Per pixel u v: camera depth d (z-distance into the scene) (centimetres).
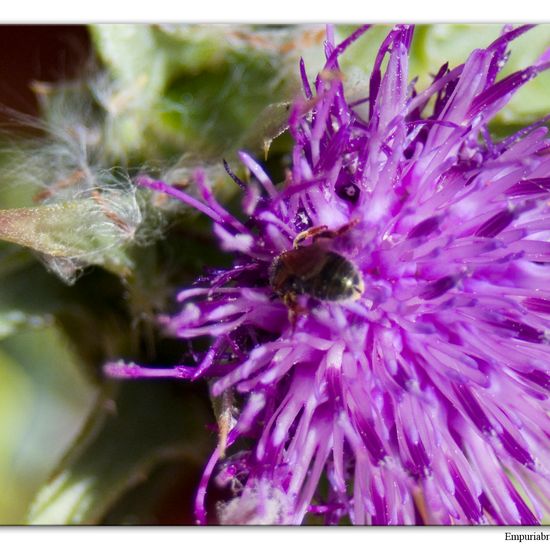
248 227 15
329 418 14
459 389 14
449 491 14
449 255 14
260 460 14
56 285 16
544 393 14
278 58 15
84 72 16
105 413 16
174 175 15
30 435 19
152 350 16
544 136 15
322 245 14
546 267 14
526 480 15
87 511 16
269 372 14
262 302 14
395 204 15
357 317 14
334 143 14
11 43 16
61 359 19
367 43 15
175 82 16
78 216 15
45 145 16
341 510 15
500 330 14
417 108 15
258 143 15
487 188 15
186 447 16
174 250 15
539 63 15
